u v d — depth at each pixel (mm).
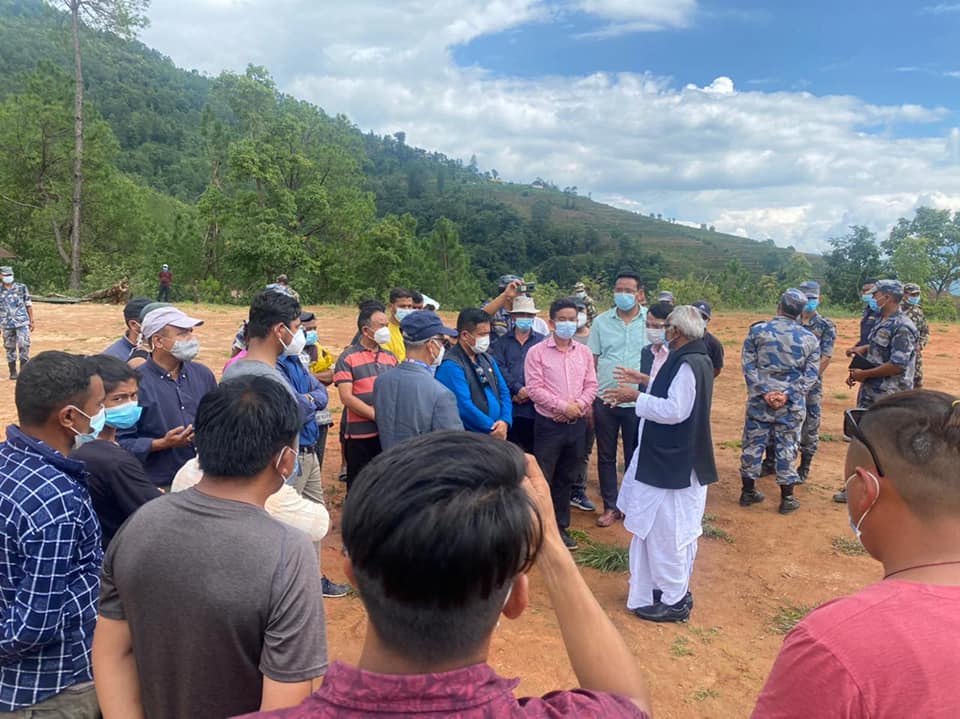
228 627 1795
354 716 1002
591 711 1123
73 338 16578
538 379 5738
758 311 31422
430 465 1108
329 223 38625
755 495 6863
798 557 5703
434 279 41688
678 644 4383
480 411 5156
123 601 1881
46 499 2215
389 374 4562
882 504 1489
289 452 2061
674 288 36906
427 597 1031
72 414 2461
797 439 6609
